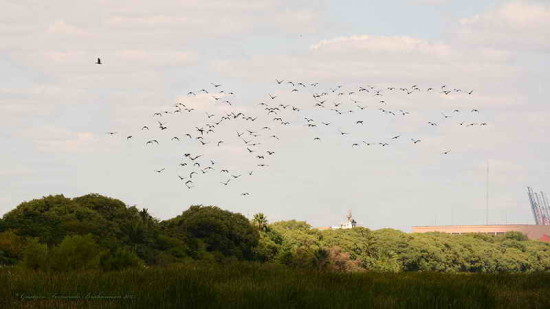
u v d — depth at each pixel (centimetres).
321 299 2009
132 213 9944
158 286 2178
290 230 14500
